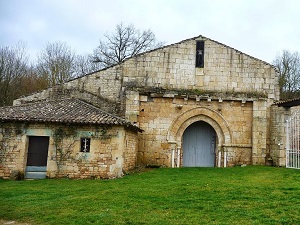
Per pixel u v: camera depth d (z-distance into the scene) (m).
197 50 18.31
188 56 18.17
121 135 13.84
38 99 18.61
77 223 6.81
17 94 31.52
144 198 9.04
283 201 8.29
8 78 30.77
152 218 7.02
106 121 13.62
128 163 15.27
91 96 18.58
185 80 17.98
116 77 18.61
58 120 13.54
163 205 8.18
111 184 11.76
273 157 17.03
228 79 18.02
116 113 18.22
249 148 17.48
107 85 18.61
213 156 18.83
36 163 13.94
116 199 8.94
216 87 17.94
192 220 6.84
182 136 18.81
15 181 13.01
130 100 17.38
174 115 17.62
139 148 17.34
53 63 35.50
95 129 13.88
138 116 17.42
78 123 13.65
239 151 17.47
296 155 15.35
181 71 18.05
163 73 18.03
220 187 10.45
